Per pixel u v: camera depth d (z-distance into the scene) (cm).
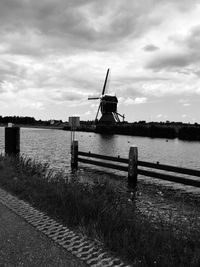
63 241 424
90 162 1977
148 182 1677
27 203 640
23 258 364
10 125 1645
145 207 1080
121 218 566
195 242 492
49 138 7312
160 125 9819
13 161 1320
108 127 10300
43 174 1189
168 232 536
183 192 1421
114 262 367
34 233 453
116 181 1633
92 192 837
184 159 3150
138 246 421
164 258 388
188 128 8444
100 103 10356
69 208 595
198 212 1029
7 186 805
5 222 504
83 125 13200
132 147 1575
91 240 438
